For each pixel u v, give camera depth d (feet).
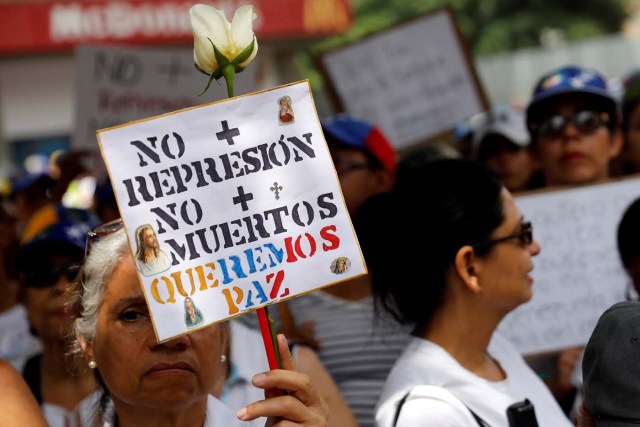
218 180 11.80
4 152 81.10
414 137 30.66
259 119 11.98
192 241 11.65
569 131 22.61
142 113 31.55
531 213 22.38
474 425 14.03
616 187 22.29
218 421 13.12
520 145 29.14
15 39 74.69
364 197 22.24
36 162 89.40
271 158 11.94
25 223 36.22
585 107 22.57
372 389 18.65
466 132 36.45
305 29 73.00
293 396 11.79
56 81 85.51
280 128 11.99
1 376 13.96
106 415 13.25
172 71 31.58
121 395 12.17
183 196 11.71
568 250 22.16
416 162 21.58
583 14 171.94
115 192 11.52
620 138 23.54
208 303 11.59
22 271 19.04
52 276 18.75
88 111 31.32
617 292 22.09
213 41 11.85
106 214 24.41
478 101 30.55
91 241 12.52
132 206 11.57
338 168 22.22
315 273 11.85
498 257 14.80
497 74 124.06
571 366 21.76
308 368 16.90
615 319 11.37
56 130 86.69
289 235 11.86
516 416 13.30
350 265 11.89
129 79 31.50
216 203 11.76
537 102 22.89
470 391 14.34
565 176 22.74
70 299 13.21
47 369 19.08
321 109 65.57
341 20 73.87
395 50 30.71
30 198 36.29
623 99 25.16
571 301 22.07
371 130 22.29
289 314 18.81
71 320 13.30
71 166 35.50
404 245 15.10
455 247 14.80
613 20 176.35
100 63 31.37
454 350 14.92
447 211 14.90
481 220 14.76
